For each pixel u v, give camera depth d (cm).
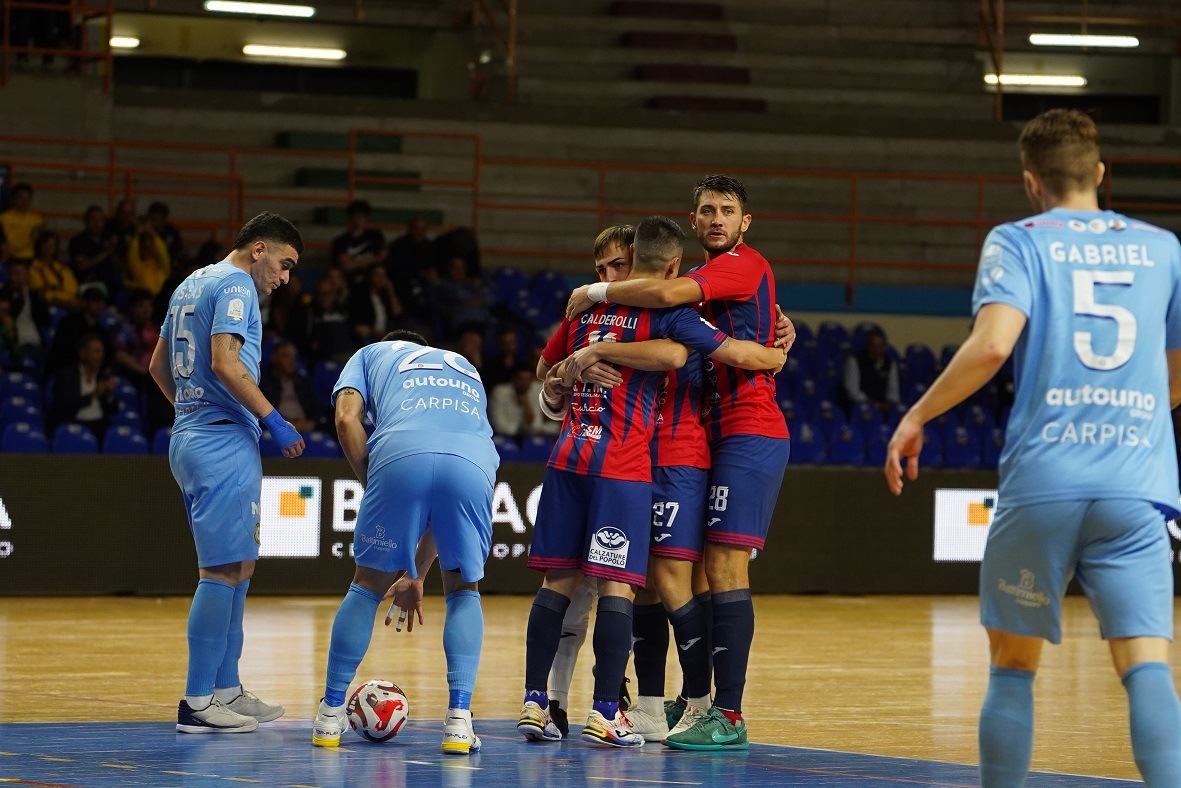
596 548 923
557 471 946
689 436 962
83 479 2089
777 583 2409
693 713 956
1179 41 3966
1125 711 1152
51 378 2291
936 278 3269
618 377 940
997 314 627
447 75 3900
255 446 983
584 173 3294
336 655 899
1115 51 3953
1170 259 650
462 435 910
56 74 2995
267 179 3161
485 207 3120
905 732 1029
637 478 935
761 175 3325
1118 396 629
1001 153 3466
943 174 3403
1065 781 829
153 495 2120
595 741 947
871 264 3158
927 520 2470
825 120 3434
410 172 3219
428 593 2238
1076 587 2462
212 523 952
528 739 945
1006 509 637
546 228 3222
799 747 949
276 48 4066
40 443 2164
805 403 2755
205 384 964
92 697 1128
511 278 2977
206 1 3612
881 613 2103
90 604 1980
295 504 2172
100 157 3022
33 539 2064
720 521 954
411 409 916
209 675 948
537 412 2448
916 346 2917
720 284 949
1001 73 3850
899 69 3647
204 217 3078
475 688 1223
